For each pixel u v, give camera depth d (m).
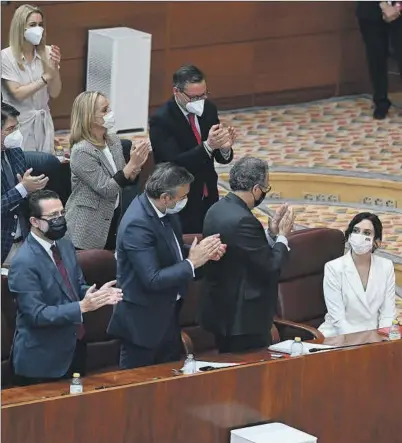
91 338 18.22
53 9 28.41
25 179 17.97
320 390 17.36
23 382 16.73
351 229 19.16
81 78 29.17
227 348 17.56
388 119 31.30
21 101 22.27
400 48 30.30
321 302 19.91
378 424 18.02
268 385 16.88
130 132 29.06
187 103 19.89
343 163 28.03
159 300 17.03
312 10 32.09
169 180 16.56
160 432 16.08
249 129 30.34
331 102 32.62
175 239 17.08
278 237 17.36
